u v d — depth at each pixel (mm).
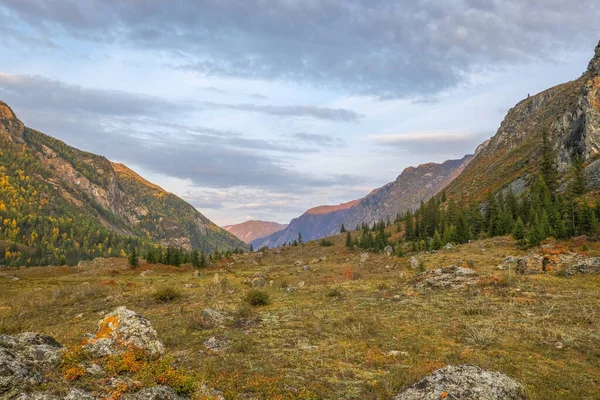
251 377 10148
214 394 8281
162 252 114750
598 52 133625
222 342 14141
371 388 9430
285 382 9852
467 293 22359
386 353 12453
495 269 33906
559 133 136250
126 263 105688
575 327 14531
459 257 51656
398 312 18859
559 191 97375
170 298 27875
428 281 26281
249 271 82688
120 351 9219
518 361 11383
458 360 11438
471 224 102812
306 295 26922
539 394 8859
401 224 198000
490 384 7859
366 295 24922
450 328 15344
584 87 119375
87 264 110125
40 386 6281
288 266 92562
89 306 28000
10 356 6781
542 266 28734
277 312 20453
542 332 14211
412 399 7738
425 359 11719
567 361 11336
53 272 96438
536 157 158250
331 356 12266
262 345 13797
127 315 10781
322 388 9453
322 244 148000
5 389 5859
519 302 19141
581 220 52812
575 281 23578
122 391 6695
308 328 16219
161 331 16562
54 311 27000
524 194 116000
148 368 8047
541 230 52969
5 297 40938
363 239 136500
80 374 7105
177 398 7281
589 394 9008
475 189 190375
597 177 87438
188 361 11656
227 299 25828
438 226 118688
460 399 7281
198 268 100188
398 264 57094
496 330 14703
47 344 8453
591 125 109000
